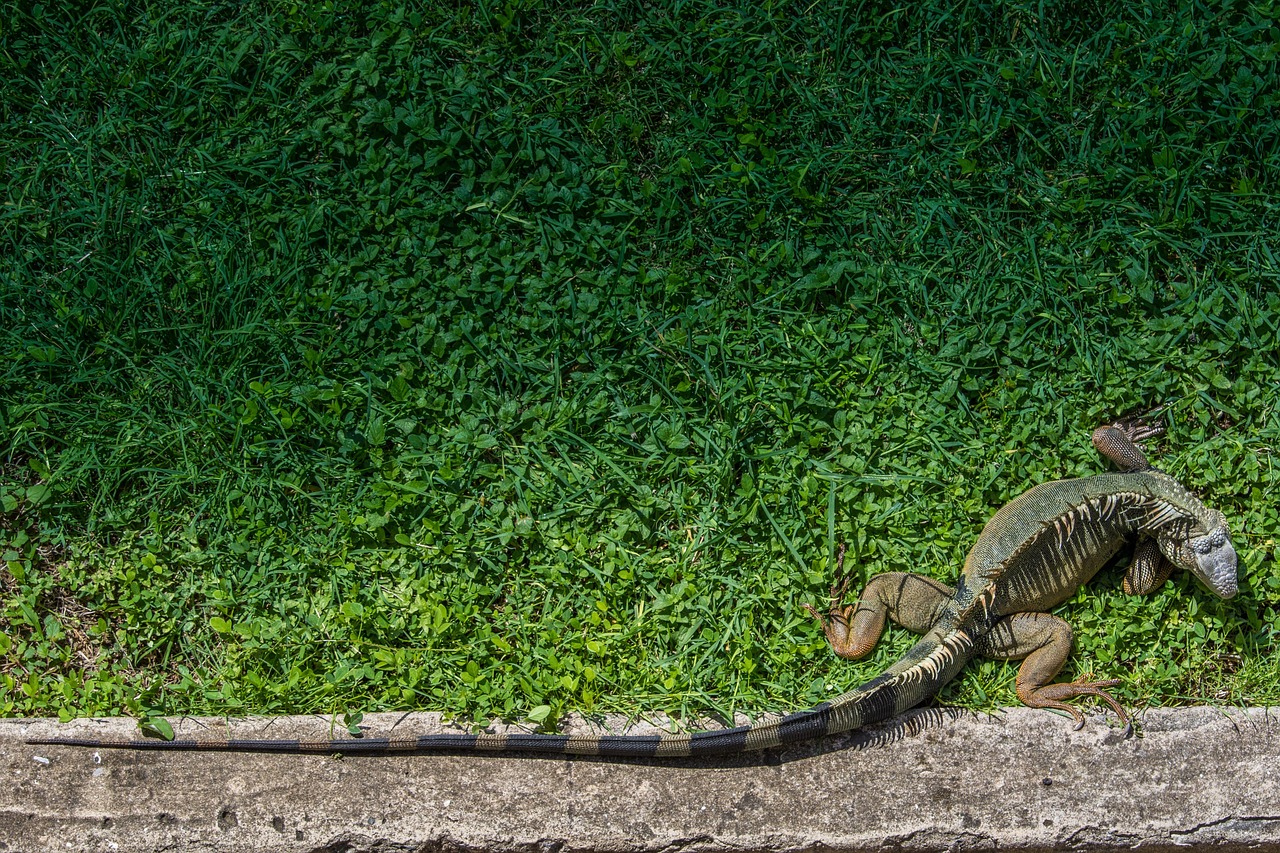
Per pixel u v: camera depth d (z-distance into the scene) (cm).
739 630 526
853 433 563
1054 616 532
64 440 559
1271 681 519
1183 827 484
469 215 600
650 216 600
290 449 559
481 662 523
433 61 616
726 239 599
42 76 617
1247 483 552
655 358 576
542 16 625
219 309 579
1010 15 627
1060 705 507
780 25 625
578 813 486
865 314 588
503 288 582
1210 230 599
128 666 527
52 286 585
